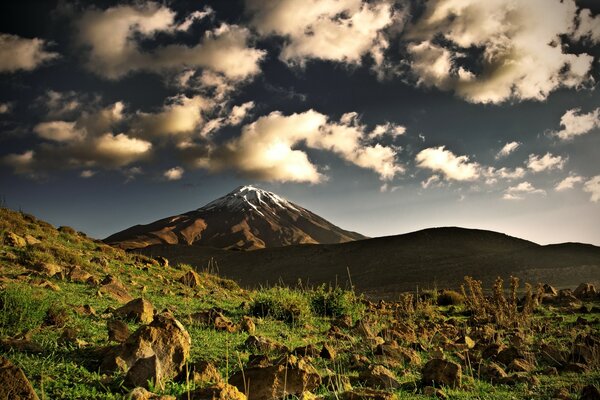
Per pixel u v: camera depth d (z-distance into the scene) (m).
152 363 6.41
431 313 21.59
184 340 7.21
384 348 10.16
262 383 6.25
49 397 5.79
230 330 12.17
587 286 28.33
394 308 25.00
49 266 17.55
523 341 12.62
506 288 45.38
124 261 26.28
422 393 7.50
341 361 9.52
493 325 17.38
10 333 8.70
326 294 19.38
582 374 8.93
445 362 8.03
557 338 14.03
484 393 7.59
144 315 11.77
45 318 9.88
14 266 17.53
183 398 5.20
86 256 24.25
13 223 26.88
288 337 12.66
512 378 8.38
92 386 6.32
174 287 21.67
